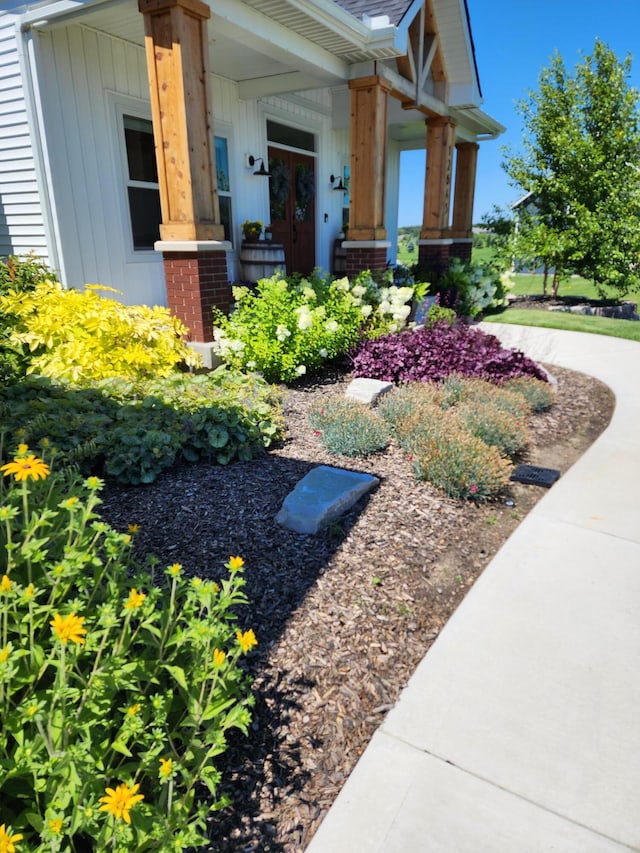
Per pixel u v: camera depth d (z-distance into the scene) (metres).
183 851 1.45
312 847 1.49
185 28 4.53
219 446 3.51
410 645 2.20
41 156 5.49
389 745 1.77
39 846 1.17
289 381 5.38
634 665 2.08
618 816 1.55
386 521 3.02
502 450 3.94
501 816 1.55
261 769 1.69
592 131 11.28
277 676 2.01
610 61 10.73
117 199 6.25
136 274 6.61
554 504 3.32
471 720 1.86
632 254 10.77
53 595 1.47
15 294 4.84
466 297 9.90
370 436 3.82
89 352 4.45
